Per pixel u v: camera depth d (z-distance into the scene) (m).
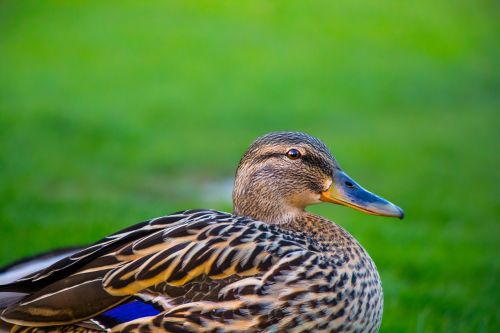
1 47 29.22
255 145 6.54
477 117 26.00
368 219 13.40
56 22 32.53
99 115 21.20
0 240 10.05
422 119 25.41
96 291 5.37
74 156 16.81
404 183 16.77
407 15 37.47
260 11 34.75
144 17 33.03
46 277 5.49
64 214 11.72
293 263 5.46
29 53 28.52
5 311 5.39
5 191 12.66
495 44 36.72
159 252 5.47
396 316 8.27
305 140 6.51
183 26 32.19
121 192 14.38
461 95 29.52
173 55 29.06
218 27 32.56
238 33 32.09
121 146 18.42
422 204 14.79
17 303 5.42
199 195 14.90
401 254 10.85
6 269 5.99
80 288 5.38
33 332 5.45
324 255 5.66
